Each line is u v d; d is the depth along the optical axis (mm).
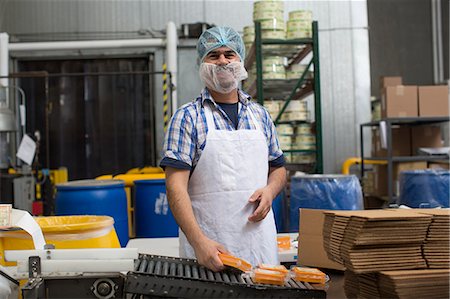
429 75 4965
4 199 3332
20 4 4691
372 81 4949
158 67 4598
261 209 1488
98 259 1049
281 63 3355
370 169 4453
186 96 4621
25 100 4707
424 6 4953
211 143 1502
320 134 3293
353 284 1214
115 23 4672
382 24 4957
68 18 4688
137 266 1095
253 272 1083
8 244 1314
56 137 4723
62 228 1426
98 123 4727
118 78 4715
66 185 2715
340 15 4703
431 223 1096
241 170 1524
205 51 1613
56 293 1038
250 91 3809
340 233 1137
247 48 3484
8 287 1061
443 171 2566
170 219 3053
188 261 1207
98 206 2674
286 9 4676
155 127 4645
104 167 4730
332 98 4695
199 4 4645
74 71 4754
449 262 1099
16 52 4555
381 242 1069
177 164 1432
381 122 3600
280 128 3393
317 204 2467
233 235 1521
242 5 4645
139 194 3115
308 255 1619
